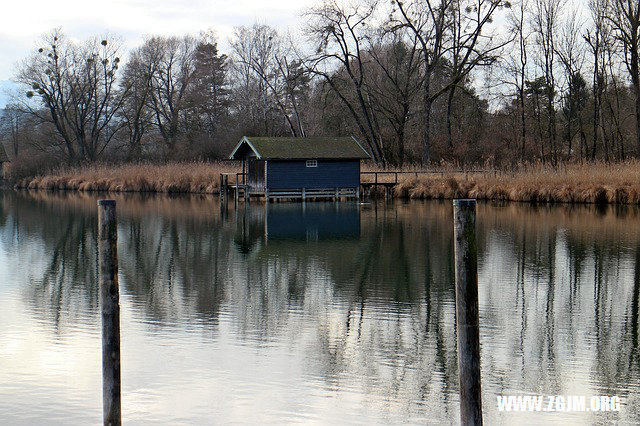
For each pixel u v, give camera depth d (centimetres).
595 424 995
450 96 5662
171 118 8044
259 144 4378
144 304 1638
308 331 1413
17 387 1116
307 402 1058
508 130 6062
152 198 4941
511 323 1462
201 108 7962
